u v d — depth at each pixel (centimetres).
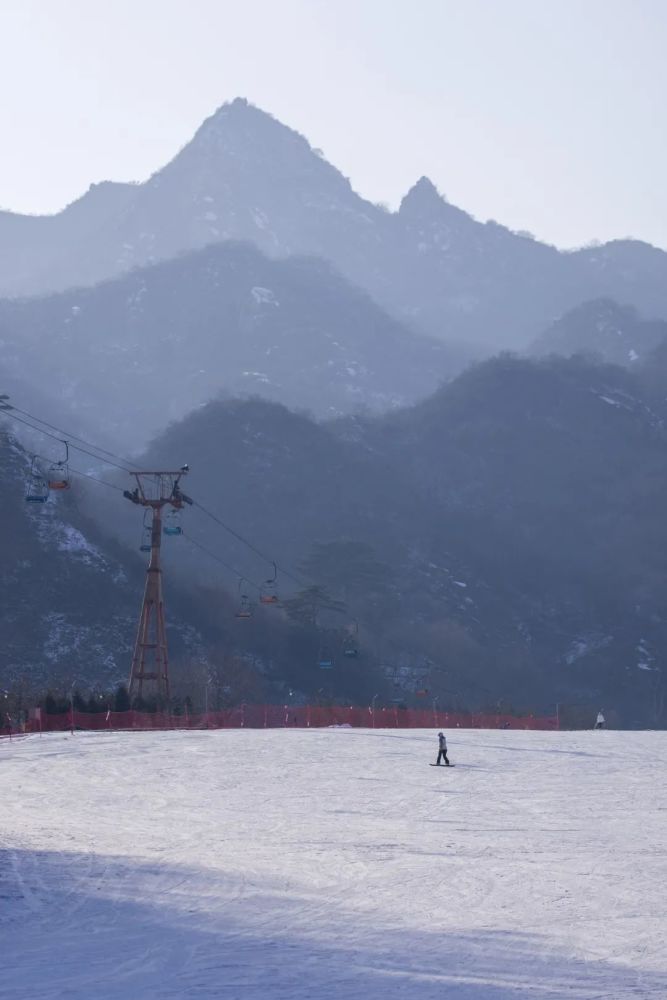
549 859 4522
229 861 4347
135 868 4112
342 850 4703
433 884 3944
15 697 14250
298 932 3183
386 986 2639
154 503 12712
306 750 10231
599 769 8962
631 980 2705
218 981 2673
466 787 7506
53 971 2755
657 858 4562
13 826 5169
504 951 2988
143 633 12775
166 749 9994
